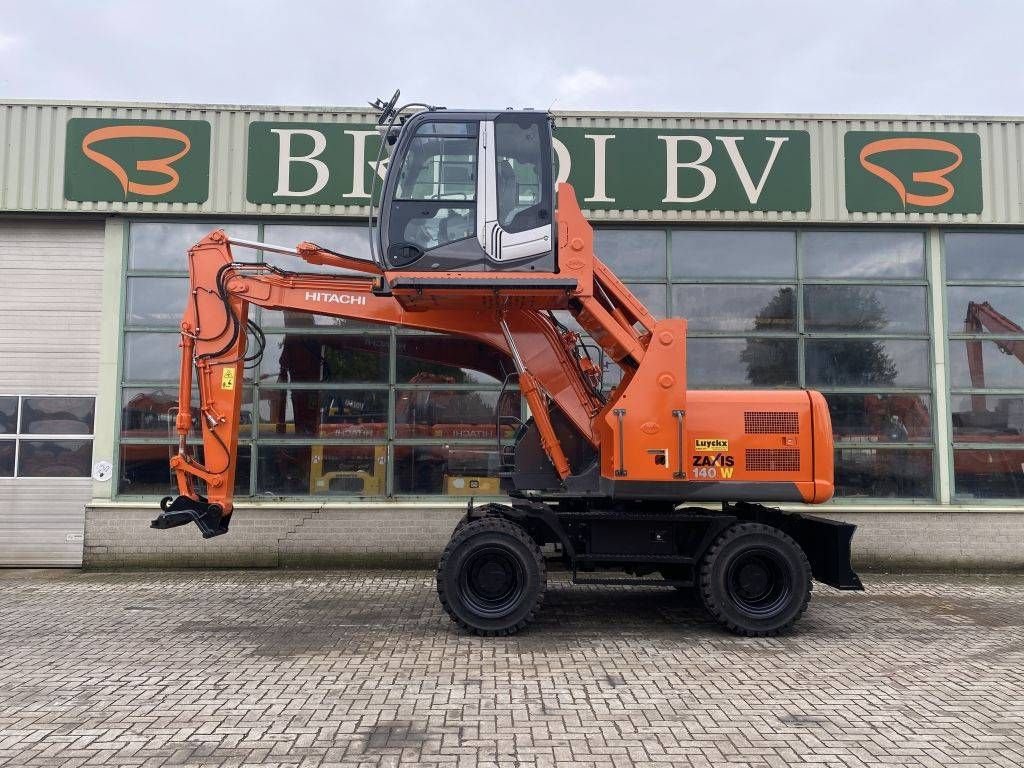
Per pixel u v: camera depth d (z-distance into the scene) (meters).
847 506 8.90
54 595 7.32
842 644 5.77
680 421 6.03
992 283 9.27
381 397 8.95
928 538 8.79
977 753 3.75
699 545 6.11
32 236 9.06
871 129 9.15
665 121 9.09
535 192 6.03
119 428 8.84
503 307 6.36
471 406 8.95
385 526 8.68
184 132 8.89
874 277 9.25
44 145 8.86
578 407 6.48
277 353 8.93
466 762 3.61
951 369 9.19
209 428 6.43
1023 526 8.80
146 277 9.00
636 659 5.32
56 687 4.64
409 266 5.91
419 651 5.46
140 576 8.25
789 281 9.20
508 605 5.88
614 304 6.32
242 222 9.07
